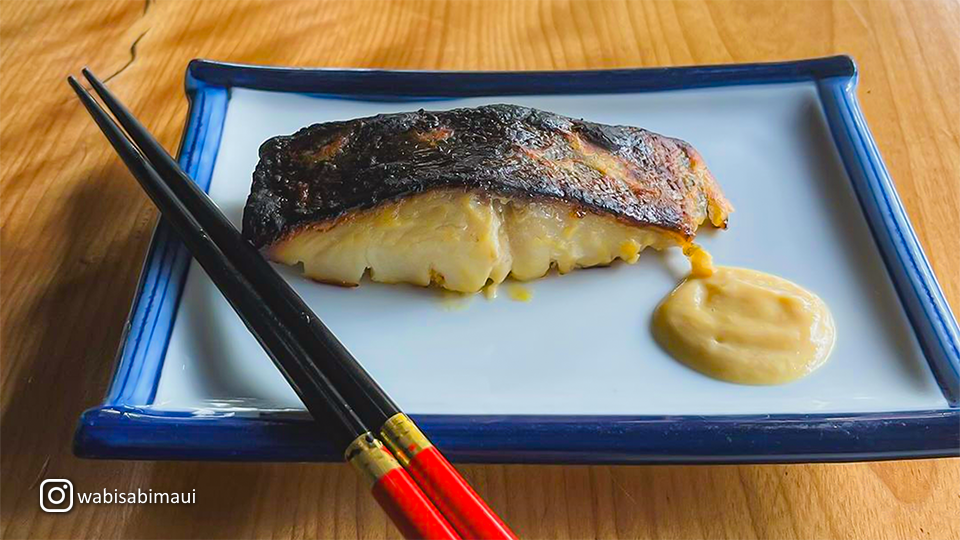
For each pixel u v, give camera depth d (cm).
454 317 28
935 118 36
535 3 42
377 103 34
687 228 29
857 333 28
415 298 29
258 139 33
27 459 26
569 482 26
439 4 42
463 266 28
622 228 29
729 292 28
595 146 30
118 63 38
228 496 25
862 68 38
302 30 40
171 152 35
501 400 26
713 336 27
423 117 29
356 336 28
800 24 41
